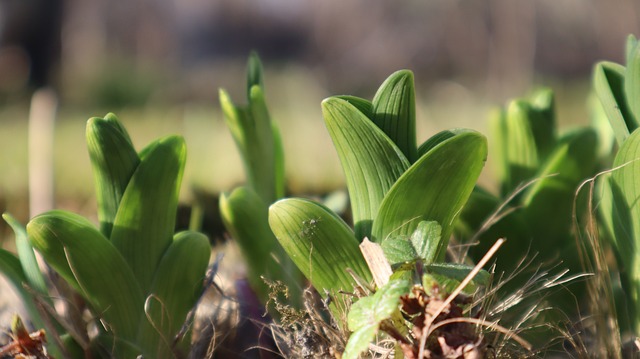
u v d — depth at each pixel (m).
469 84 3.29
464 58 3.57
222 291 0.64
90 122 0.59
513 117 0.68
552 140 0.68
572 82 3.17
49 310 0.60
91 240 0.58
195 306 0.61
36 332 0.60
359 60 4.12
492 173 1.17
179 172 0.60
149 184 0.59
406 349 0.54
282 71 4.03
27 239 0.61
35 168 0.88
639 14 2.94
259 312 0.66
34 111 0.89
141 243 0.60
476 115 2.04
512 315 0.62
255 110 0.66
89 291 0.59
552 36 3.32
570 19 3.29
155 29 4.19
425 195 0.57
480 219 0.66
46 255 0.59
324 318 0.63
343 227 0.58
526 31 2.64
